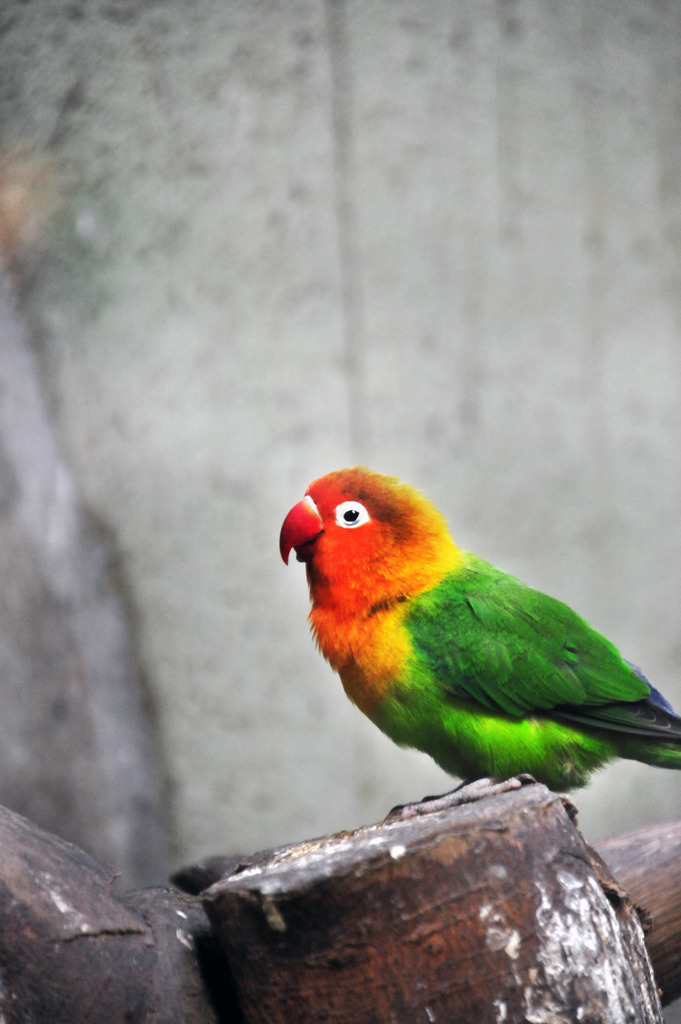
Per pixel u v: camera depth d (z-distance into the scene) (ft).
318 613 14.87
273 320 24.12
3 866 8.40
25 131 22.63
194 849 24.02
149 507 23.80
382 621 14.40
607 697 14.53
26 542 22.59
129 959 8.73
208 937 9.37
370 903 8.17
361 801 24.76
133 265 23.45
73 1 22.59
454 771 15.06
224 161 23.56
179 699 24.00
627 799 26.02
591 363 25.40
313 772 24.56
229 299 23.91
